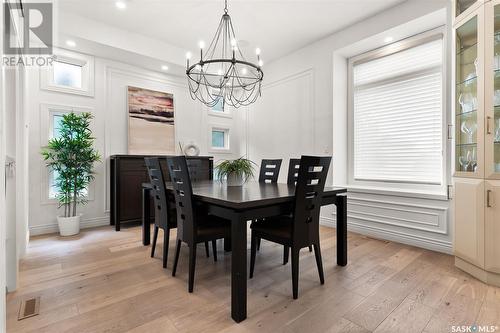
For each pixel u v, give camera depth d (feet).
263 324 4.84
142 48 12.15
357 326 4.77
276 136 15.14
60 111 11.48
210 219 7.07
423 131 10.18
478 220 6.61
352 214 11.57
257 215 5.43
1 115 3.43
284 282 6.55
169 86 14.83
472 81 7.18
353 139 12.49
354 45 11.35
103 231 11.41
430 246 9.09
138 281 6.55
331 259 8.16
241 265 5.03
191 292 6.01
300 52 13.62
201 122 16.19
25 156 8.71
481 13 6.54
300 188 5.83
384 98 11.41
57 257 8.18
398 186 10.86
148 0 9.50
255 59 14.96
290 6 9.88
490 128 6.40
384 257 8.32
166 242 7.43
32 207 10.75
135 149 13.30
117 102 13.00
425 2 9.06
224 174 8.68
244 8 10.01
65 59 11.64
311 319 4.99
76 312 5.18
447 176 8.87
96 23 10.87
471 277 6.81
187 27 11.41
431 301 5.62
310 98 13.19
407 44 10.58
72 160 10.71
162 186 7.49
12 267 5.99
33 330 4.62
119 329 4.66
